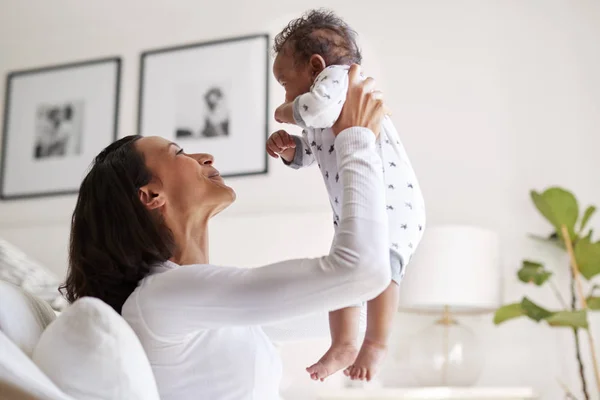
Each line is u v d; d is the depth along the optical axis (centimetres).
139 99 354
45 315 132
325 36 134
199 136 340
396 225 125
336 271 105
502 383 285
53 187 359
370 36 327
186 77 349
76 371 103
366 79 122
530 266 272
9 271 269
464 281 264
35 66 377
